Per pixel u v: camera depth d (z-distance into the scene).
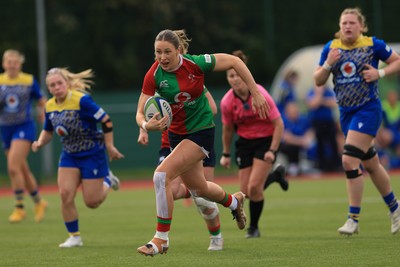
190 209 47.84
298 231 34.44
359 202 30.86
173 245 30.86
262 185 32.88
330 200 49.34
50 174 76.94
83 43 91.62
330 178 69.94
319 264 24.42
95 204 32.81
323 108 72.00
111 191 63.88
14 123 43.53
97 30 91.94
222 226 37.84
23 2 88.94
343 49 31.23
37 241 34.00
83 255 28.70
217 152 81.00
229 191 58.12
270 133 32.97
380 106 31.11
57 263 26.78
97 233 36.62
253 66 89.06
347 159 30.62
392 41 89.31
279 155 74.44
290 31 90.69
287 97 74.25
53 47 89.56
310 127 74.31
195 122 25.17
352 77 30.91
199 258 26.78
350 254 26.30
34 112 76.62
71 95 32.03
